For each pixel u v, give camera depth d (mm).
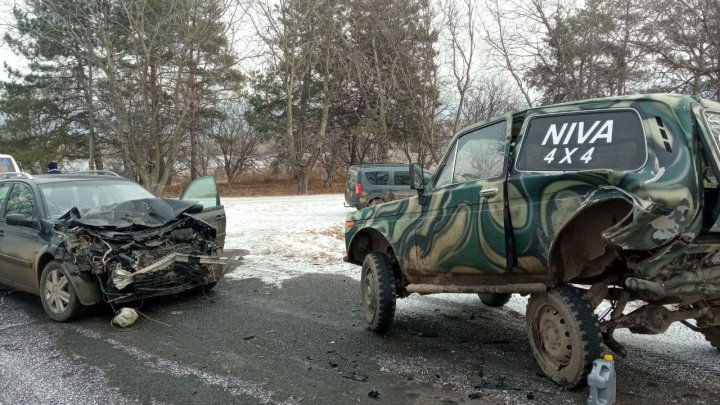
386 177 16250
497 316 6168
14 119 32906
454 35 25859
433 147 28156
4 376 4469
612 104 3834
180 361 4770
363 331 5637
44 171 35094
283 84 35906
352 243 6227
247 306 6703
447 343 5207
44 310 6625
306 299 7035
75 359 4855
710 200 3475
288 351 5008
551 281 3908
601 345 3674
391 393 4016
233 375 4418
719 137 3566
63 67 31719
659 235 3244
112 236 6066
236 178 45750
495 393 3957
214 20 29609
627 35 17406
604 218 3775
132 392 4102
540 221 3867
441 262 4848
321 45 33469
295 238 12047
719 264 3531
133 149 29406
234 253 10484
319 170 48375
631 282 3490
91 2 27297
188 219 6906
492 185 4262
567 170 3859
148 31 28844
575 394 3857
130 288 6145
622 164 3605
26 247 6543
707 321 4250
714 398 3816
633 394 3900
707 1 14680
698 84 16031
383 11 27969
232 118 41438
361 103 38000
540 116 4172
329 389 4105
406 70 27891
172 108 32719
